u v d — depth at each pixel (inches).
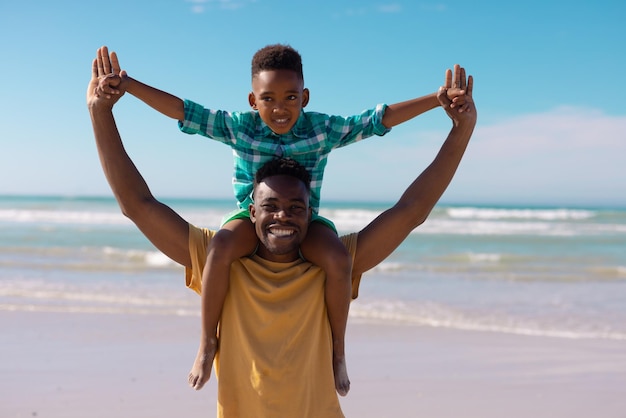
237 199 125.6
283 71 120.5
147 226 115.8
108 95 112.7
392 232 119.3
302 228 108.7
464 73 120.3
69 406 222.1
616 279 538.9
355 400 234.8
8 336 312.5
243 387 107.7
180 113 122.4
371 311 387.9
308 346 108.7
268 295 108.8
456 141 121.2
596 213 1497.3
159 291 438.9
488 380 258.2
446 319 368.2
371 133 128.3
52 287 447.5
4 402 224.8
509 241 876.6
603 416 219.6
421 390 245.6
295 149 123.9
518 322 362.6
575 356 293.0
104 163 114.4
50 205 1780.3
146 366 269.0
